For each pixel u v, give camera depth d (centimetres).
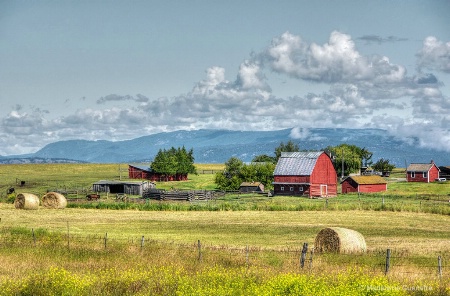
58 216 6769
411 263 3269
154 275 2544
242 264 3050
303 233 5228
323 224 5972
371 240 4694
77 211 7481
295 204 7994
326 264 3000
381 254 3619
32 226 5678
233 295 2183
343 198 9825
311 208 7550
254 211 7481
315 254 3562
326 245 3775
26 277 2592
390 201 8900
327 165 10900
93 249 3603
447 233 5250
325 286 2225
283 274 2456
